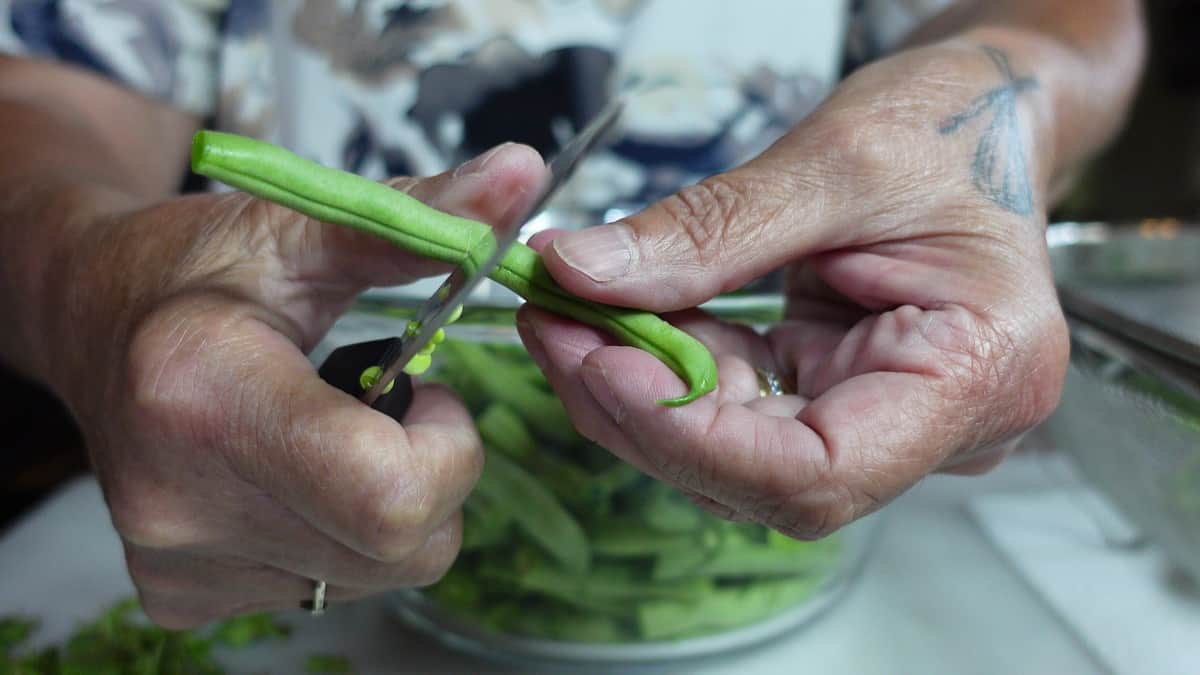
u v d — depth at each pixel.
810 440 0.38
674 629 0.48
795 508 0.38
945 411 0.39
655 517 0.45
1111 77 0.54
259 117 0.72
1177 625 0.52
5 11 0.63
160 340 0.38
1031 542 0.57
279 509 0.39
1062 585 0.54
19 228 0.47
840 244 0.41
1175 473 0.49
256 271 0.40
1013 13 0.58
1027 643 0.51
